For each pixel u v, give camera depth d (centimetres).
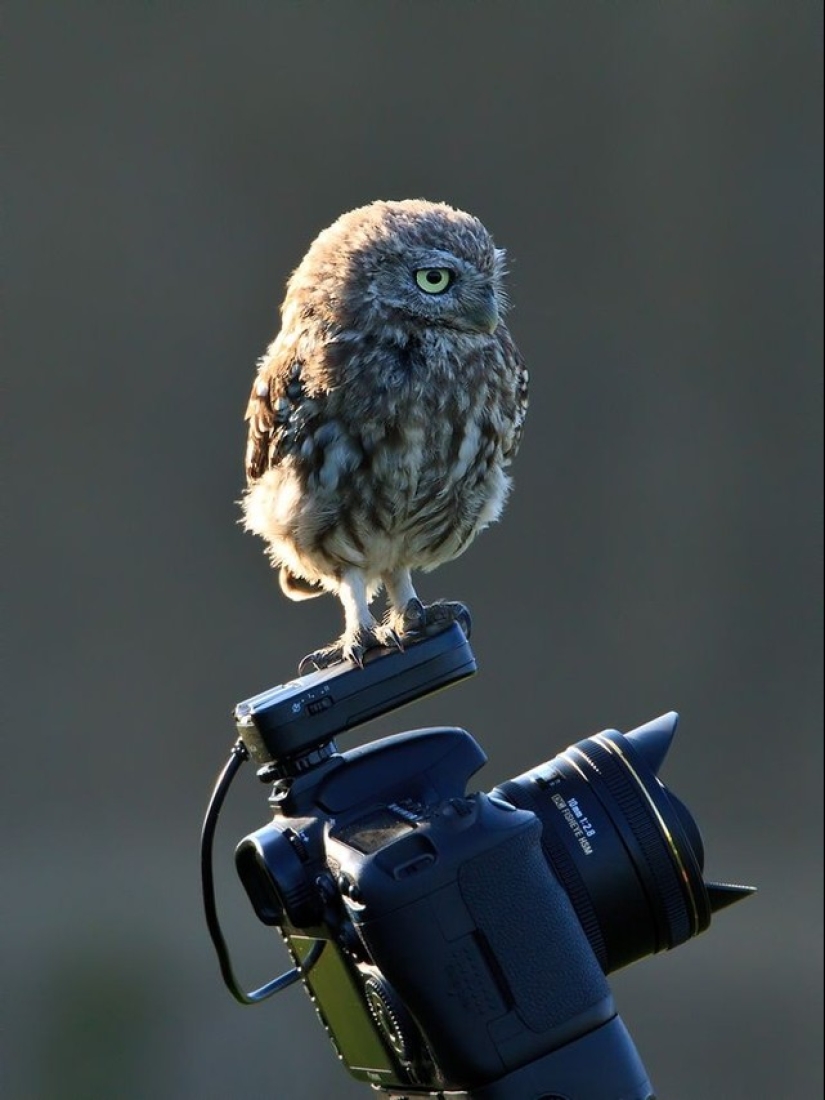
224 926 1489
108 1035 1323
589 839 502
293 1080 1266
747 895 519
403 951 449
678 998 1384
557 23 1758
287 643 1694
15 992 1384
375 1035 482
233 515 1714
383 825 471
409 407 670
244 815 1647
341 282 674
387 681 496
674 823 508
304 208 1725
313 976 506
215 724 1689
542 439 1733
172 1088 1295
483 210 1745
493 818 463
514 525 1709
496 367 693
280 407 686
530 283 1745
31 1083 1302
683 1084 1339
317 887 475
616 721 1692
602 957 504
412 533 698
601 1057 459
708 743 1705
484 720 1670
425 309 673
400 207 692
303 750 487
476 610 1691
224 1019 1316
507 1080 452
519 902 458
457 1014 450
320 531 686
